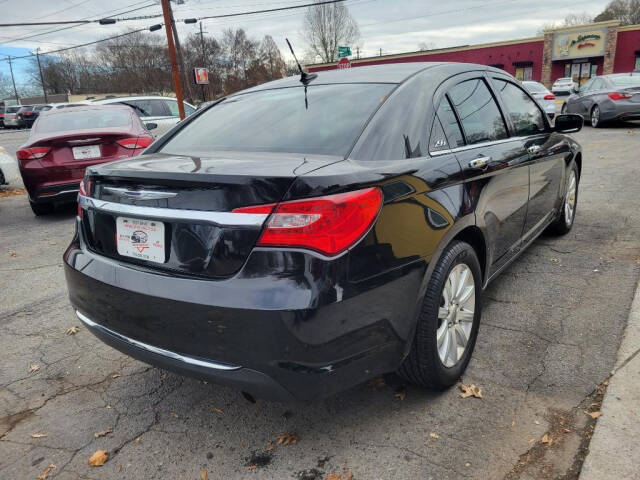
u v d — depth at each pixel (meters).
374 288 1.94
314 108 2.62
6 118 38.06
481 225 2.67
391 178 2.07
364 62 42.38
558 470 2.00
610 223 5.05
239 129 2.69
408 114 2.42
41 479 2.14
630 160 8.33
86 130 6.61
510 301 3.50
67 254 2.53
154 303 2.01
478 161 2.66
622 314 3.18
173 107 12.12
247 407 2.56
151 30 25.44
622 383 2.47
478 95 3.11
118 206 2.19
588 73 36.19
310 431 2.34
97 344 3.30
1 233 6.28
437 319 2.32
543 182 3.77
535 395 2.46
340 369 1.91
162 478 2.12
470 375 2.67
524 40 37.47
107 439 2.37
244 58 66.12
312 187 1.81
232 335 1.85
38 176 6.29
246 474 2.11
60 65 75.69
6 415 2.58
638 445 2.06
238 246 1.85
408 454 2.14
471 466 2.05
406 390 2.58
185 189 1.96
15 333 3.48
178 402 2.64
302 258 1.79
